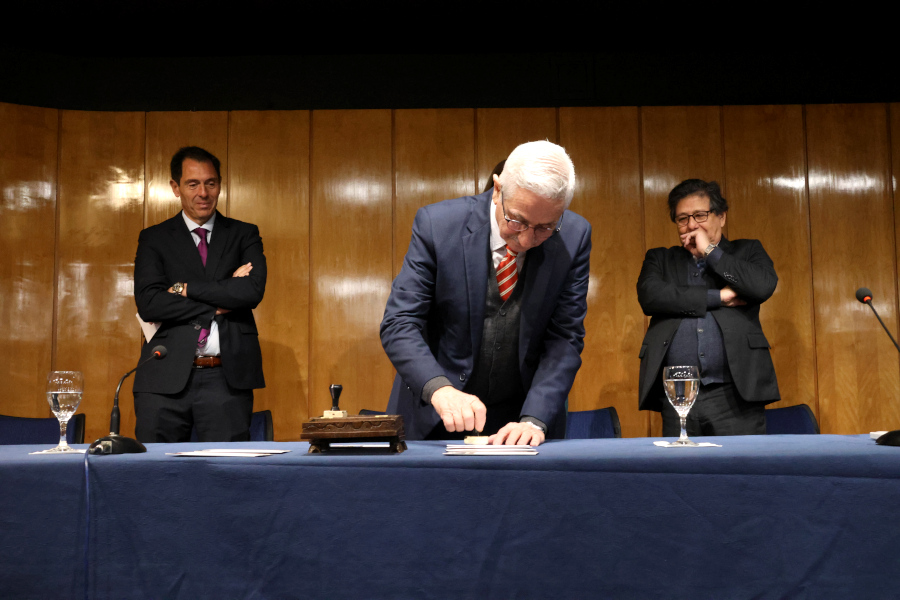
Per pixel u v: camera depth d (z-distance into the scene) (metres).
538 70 4.47
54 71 4.32
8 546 1.31
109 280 4.20
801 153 4.36
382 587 1.27
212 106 4.41
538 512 1.27
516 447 1.44
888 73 4.45
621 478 1.27
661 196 4.35
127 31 4.18
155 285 3.22
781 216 4.32
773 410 3.19
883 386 4.20
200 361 3.17
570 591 1.26
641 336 4.26
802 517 1.25
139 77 4.39
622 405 4.21
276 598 1.28
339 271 4.31
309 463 1.30
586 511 1.27
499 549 1.27
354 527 1.28
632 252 4.31
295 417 4.21
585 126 4.40
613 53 4.49
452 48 4.45
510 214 1.70
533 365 2.09
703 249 3.21
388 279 4.32
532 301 1.97
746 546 1.25
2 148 4.11
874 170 4.34
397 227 4.34
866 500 1.25
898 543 1.24
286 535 1.29
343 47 4.41
